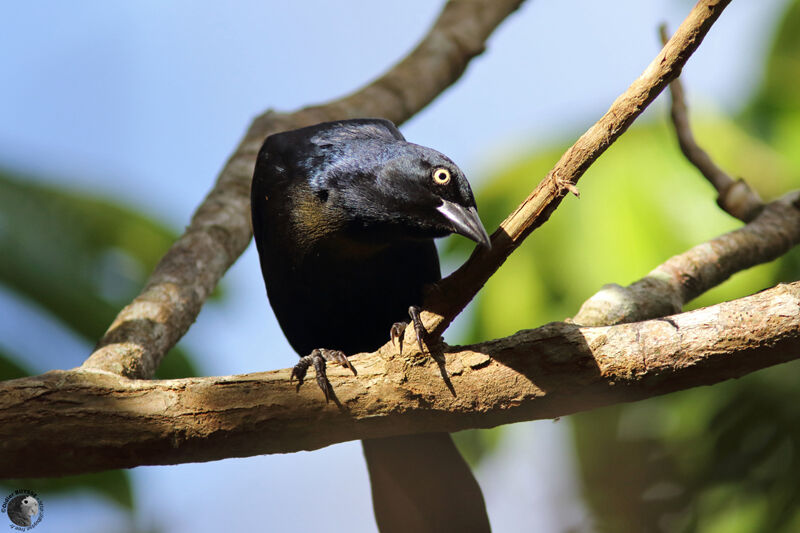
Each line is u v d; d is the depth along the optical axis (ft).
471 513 28.17
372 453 28.53
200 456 20.63
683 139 29.35
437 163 27.45
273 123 34.09
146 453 20.30
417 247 29.53
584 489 39.29
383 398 20.56
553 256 34.50
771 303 19.20
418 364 20.54
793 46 36.83
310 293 30.30
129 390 20.24
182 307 27.04
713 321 19.49
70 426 19.84
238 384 20.44
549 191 18.76
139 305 26.32
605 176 34.86
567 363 20.10
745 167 35.68
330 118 34.17
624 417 39.29
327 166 28.81
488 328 35.32
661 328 19.85
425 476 28.40
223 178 32.45
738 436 35.35
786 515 33.22
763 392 35.17
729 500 34.32
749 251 27.40
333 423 20.72
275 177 29.78
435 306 20.18
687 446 36.65
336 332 31.53
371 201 27.99
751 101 37.14
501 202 35.94
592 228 34.24
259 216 31.01
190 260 28.66
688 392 37.04
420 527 28.17
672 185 34.35
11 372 31.78
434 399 20.56
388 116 34.63
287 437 20.66
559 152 36.01
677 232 33.71
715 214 33.71
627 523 37.55
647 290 26.13
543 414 20.65
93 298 33.55
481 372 20.38
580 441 39.58
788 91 36.65
